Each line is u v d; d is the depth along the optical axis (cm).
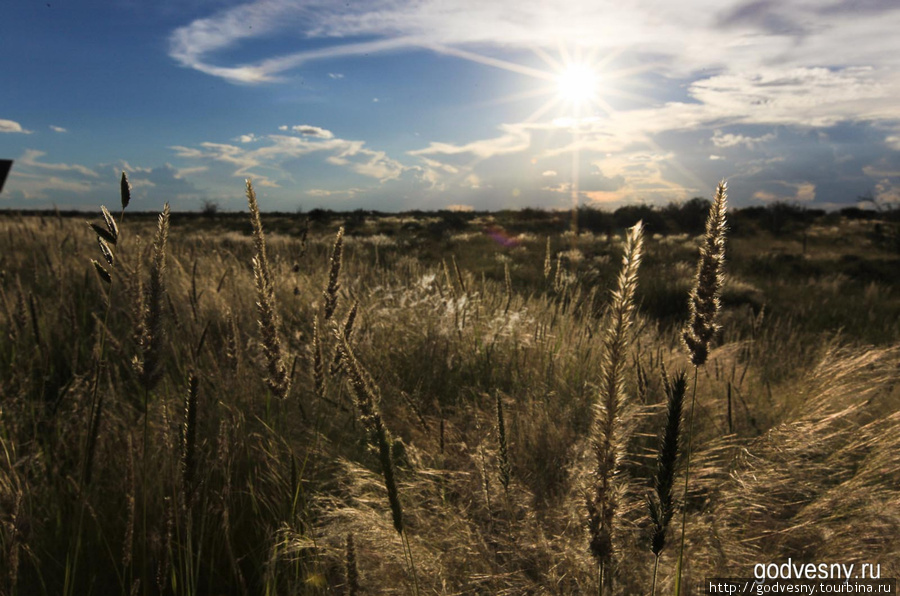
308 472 271
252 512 247
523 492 239
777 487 254
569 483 248
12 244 746
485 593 198
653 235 2784
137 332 142
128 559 180
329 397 323
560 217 3822
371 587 197
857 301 1118
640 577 191
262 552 223
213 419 297
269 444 275
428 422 312
